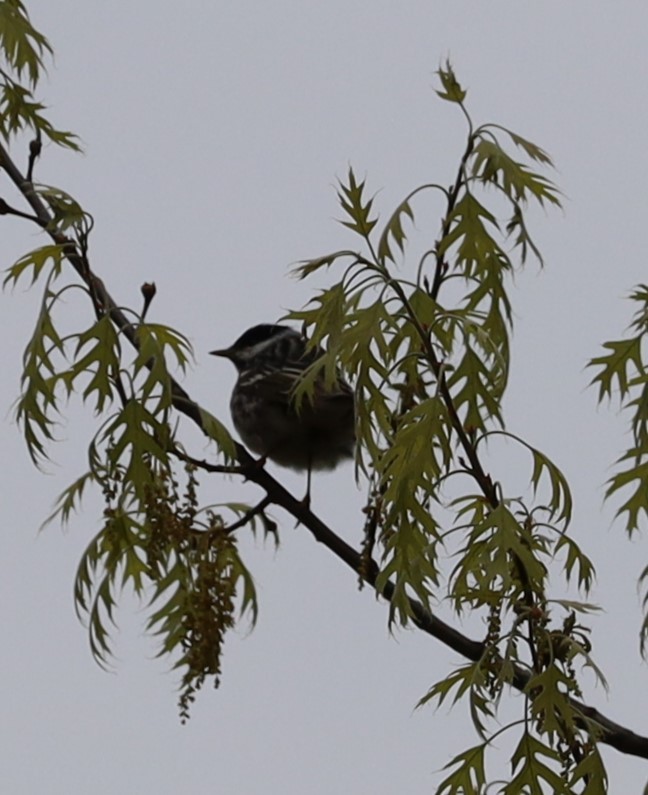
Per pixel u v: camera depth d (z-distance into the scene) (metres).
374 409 8.27
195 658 8.95
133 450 8.88
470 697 7.98
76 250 9.25
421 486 7.99
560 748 7.91
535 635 7.98
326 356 8.24
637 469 8.54
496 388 8.94
